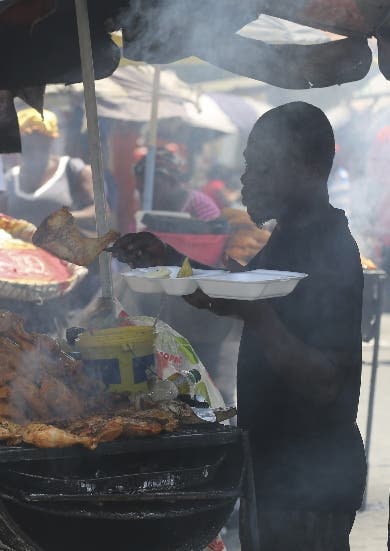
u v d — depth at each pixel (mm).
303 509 2711
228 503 2268
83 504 2148
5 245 4148
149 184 6590
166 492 2176
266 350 2447
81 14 3086
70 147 8508
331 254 2592
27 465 2168
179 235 5043
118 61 3525
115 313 3312
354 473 2688
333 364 2494
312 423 2676
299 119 2625
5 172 6332
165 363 3348
